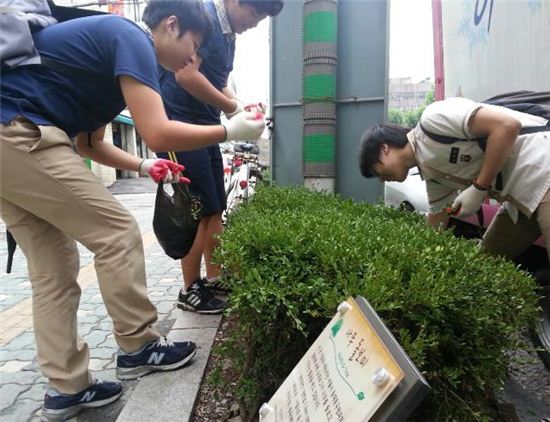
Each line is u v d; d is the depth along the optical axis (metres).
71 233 1.89
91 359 2.60
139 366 2.17
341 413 1.01
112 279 1.95
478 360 1.38
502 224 2.48
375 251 1.57
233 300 1.43
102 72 1.81
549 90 2.20
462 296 1.33
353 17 4.93
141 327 2.11
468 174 2.16
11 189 1.74
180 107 2.88
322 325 1.54
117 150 2.36
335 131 5.07
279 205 3.03
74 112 1.84
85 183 1.82
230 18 2.80
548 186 1.99
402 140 2.22
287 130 5.38
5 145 1.66
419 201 4.43
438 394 1.41
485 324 1.34
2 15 1.67
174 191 2.39
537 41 2.28
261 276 1.51
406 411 0.88
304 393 1.21
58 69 1.75
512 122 1.90
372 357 1.01
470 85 3.16
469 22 3.17
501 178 2.14
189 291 3.04
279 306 1.45
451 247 1.68
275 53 5.29
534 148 2.03
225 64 2.94
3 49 1.64
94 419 1.98
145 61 1.76
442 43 3.82
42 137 1.69
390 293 1.29
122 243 1.94
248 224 1.96
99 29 1.78
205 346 2.48
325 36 4.74
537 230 2.42
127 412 1.89
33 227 1.90
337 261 1.51
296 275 1.54
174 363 2.20
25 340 2.90
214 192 2.95
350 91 5.02
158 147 1.77
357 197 5.18
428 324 1.35
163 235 2.31
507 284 1.51
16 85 1.69
